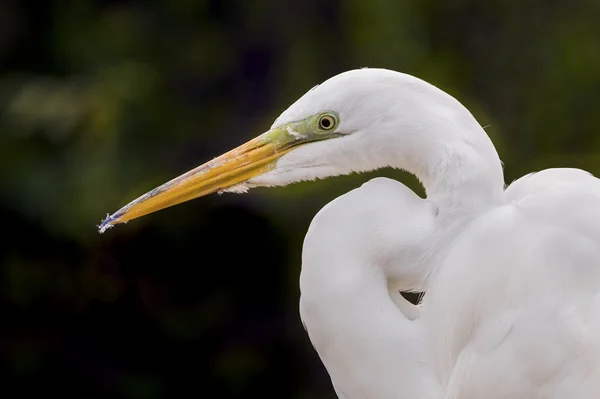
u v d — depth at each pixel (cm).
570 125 1031
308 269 372
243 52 1080
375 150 376
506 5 1034
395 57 1011
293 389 1057
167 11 1089
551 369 348
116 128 993
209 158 1038
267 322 1062
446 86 1012
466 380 363
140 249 1027
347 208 372
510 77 1040
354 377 373
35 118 979
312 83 1035
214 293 1062
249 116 1071
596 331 344
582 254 352
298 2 1066
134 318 1059
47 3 1101
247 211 1006
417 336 369
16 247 1009
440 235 366
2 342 1038
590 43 1030
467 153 362
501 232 360
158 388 1060
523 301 353
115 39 1077
